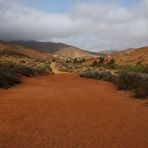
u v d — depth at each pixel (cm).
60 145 683
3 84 1831
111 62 7194
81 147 671
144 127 854
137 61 7131
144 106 1188
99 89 1797
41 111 1083
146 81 1769
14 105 1191
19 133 784
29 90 1695
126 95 1512
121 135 771
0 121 917
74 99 1372
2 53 14150
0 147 664
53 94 1537
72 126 862
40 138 738
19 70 2922
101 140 726
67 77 2977
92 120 942
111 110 1110
